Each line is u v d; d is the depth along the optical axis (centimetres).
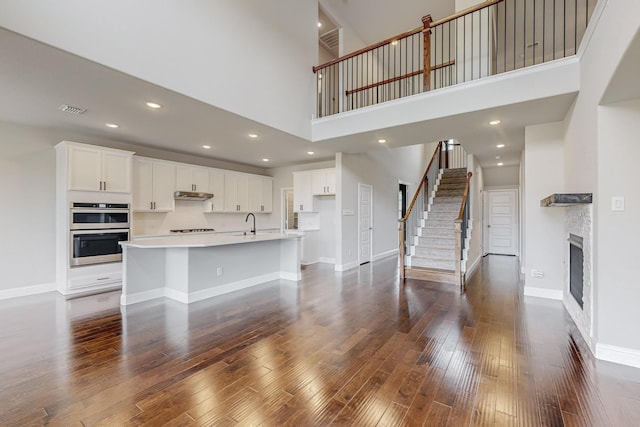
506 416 175
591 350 256
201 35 339
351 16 640
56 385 206
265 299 411
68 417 174
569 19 544
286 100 460
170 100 336
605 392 198
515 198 831
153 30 294
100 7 257
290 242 528
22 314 349
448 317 340
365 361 241
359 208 683
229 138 499
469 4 421
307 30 505
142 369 228
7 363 236
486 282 506
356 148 577
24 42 225
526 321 327
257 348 264
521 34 598
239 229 749
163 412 179
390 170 831
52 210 452
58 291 446
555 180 402
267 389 203
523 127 428
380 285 489
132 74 279
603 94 228
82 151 438
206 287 416
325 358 246
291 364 236
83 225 439
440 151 823
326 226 714
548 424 168
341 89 616
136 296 393
